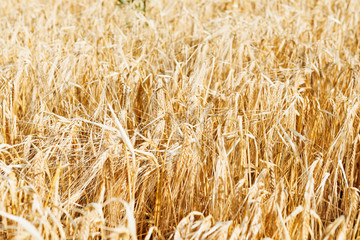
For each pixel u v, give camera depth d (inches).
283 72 148.9
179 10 236.4
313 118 119.3
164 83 141.9
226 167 92.3
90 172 92.2
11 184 75.2
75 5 258.4
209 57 149.7
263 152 112.1
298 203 98.6
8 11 251.9
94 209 78.2
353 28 218.8
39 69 136.3
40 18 217.3
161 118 107.9
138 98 139.1
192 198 95.2
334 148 112.0
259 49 167.8
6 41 182.2
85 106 134.3
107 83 132.4
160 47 171.3
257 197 83.4
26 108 132.5
